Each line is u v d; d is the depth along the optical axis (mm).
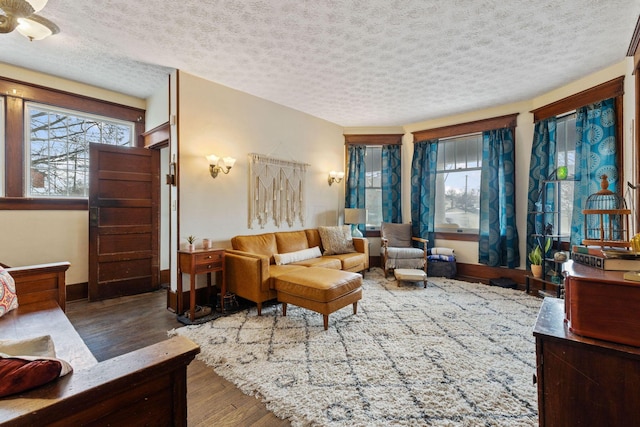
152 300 3539
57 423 733
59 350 1387
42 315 1818
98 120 3768
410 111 4555
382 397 1687
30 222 3205
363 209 5023
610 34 2488
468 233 4680
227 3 2084
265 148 4062
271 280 3049
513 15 2221
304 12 2182
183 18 2258
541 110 3900
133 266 3785
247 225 3844
